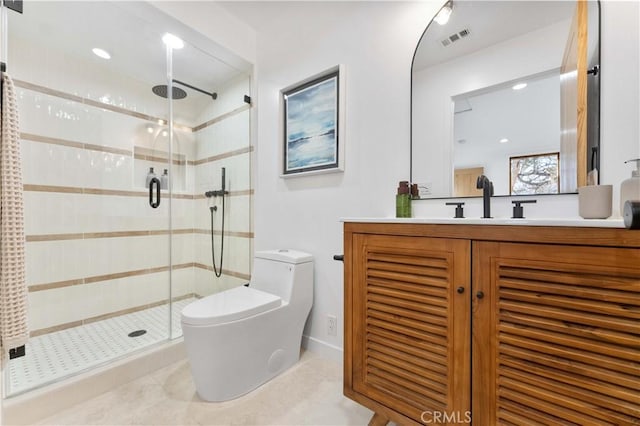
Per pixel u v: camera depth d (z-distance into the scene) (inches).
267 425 45.6
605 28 38.8
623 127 37.4
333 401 51.4
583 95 39.7
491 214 47.9
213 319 48.1
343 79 64.6
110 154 87.4
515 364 29.5
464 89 51.1
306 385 56.0
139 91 93.4
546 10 44.6
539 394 28.0
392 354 38.6
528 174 45.2
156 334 74.5
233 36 78.6
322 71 67.7
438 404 34.4
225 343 49.6
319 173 68.4
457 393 33.0
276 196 78.6
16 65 70.7
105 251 86.2
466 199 50.4
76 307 80.2
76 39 74.0
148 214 95.8
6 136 36.6
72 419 46.9
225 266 96.3
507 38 47.6
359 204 62.5
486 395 31.2
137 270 93.0
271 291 65.9
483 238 31.6
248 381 53.5
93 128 84.2
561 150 42.5
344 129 64.5
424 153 54.7
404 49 57.2
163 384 56.8
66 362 58.7
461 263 33.0
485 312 31.4
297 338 63.9
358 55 63.2
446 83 52.8
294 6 71.7
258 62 83.9
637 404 23.8
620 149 37.6
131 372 58.3
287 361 61.4
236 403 50.6
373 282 40.9
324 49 68.7
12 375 53.3
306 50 72.1
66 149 79.3
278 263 65.9
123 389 55.1
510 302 29.9
